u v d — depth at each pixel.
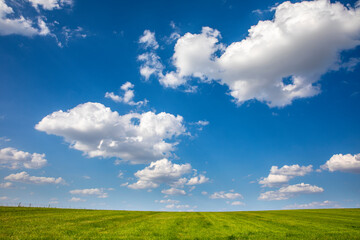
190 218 44.25
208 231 28.06
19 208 45.97
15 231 21.98
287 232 27.97
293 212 66.94
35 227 24.62
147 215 48.47
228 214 57.25
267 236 25.03
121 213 50.69
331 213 62.06
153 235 23.88
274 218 47.25
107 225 29.30
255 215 54.66
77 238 20.38
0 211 37.31
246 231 28.50
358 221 42.16
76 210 52.28
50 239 19.36
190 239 22.56
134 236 22.61
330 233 27.62
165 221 37.28
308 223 38.12
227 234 26.06
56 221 30.16
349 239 23.58
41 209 47.56
